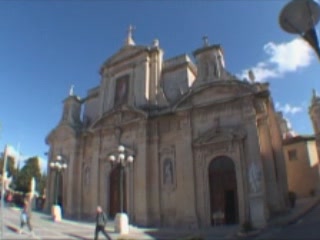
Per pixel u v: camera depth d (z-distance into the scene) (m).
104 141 33.12
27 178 50.38
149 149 29.77
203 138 26.73
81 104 39.91
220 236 18.19
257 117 25.73
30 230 17.95
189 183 26.31
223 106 26.92
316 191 35.59
